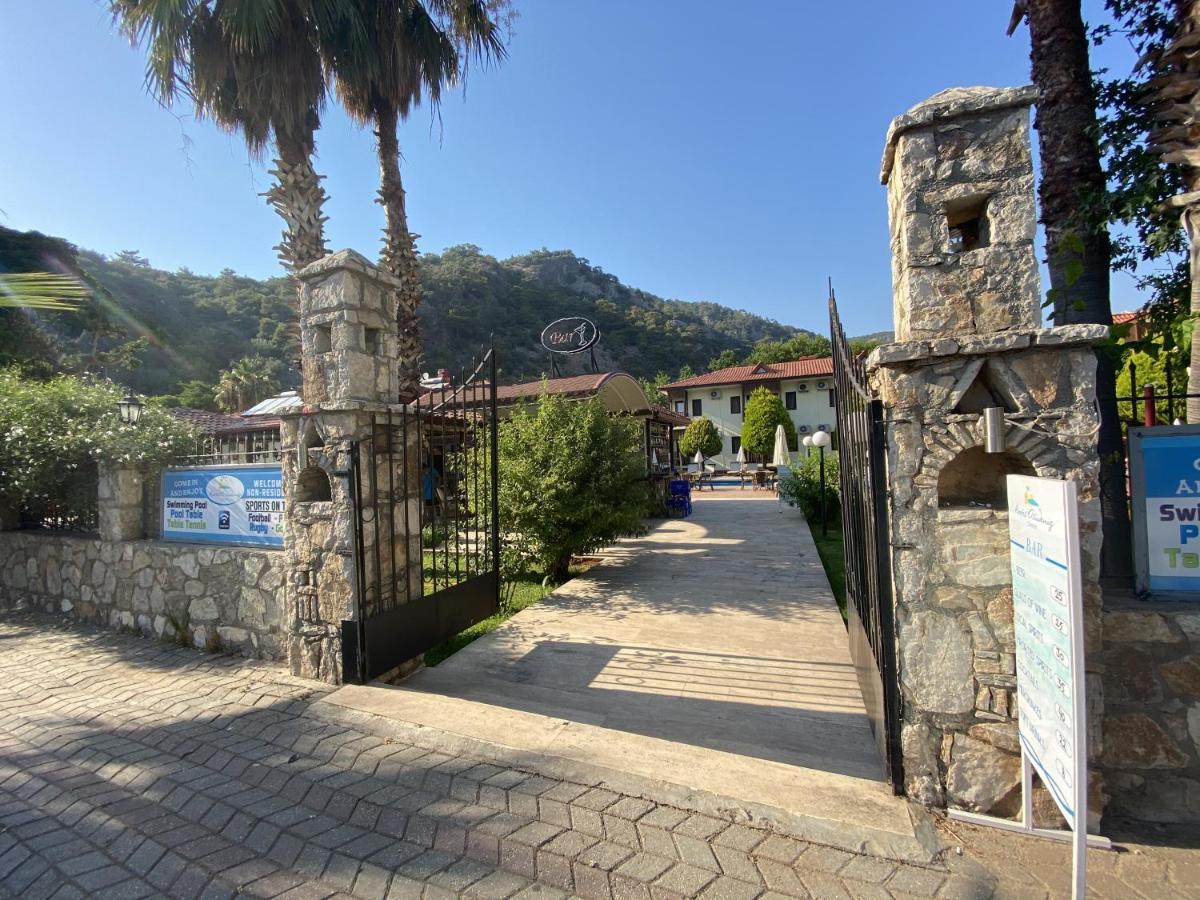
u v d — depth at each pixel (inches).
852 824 87.1
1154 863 81.6
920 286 96.6
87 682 165.6
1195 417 135.6
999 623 89.9
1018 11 169.6
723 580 293.1
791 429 1235.2
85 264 1498.5
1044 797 87.4
